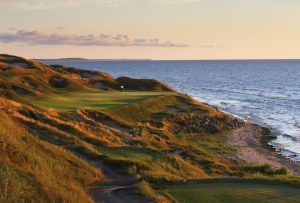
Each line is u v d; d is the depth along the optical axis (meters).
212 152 52.41
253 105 110.06
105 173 30.03
